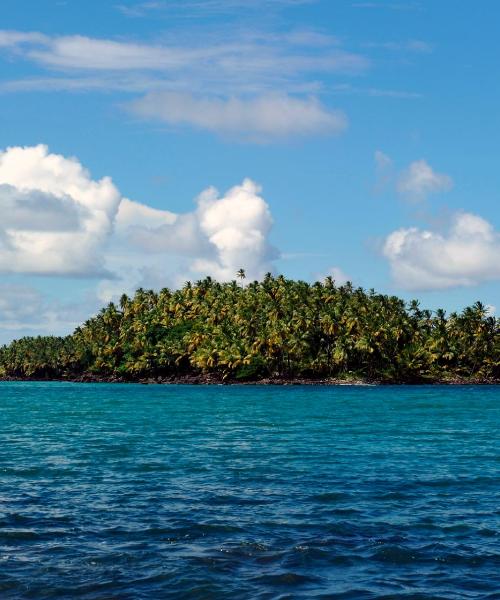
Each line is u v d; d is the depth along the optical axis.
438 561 16.11
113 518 20.28
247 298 169.00
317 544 17.42
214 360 159.88
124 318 198.62
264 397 106.69
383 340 149.75
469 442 42.81
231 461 33.41
